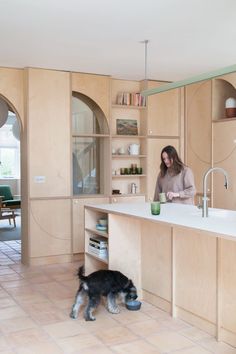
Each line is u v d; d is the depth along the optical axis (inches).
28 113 215.8
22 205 225.6
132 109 253.9
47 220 221.5
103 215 176.2
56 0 130.0
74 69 222.1
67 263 223.1
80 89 229.3
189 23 151.6
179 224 118.0
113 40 171.8
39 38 168.7
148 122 250.1
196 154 249.4
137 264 159.3
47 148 220.8
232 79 225.8
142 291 158.9
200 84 245.3
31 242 217.6
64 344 120.6
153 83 251.8
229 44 178.2
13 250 257.9
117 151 249.4
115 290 142.5
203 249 127.4
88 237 173.6
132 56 197.3
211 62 209.8
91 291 138.3
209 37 168.4
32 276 195.5
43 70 219.0
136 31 160.4
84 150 241.6
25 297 163.3
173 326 133.0
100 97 235.0
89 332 128.9
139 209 156.3
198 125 247.4
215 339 123.2
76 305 140.8
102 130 243.1
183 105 259.3
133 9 137.8
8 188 400.8
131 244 158.2
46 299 160.9
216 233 104.3
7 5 133.9
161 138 254.8
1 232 328.5
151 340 122.9
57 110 222.8
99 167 246.5
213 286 124.2
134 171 251.1
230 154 223.9
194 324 132.8
